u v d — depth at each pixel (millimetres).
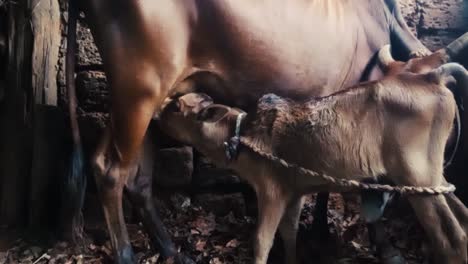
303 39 2430
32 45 3023
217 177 3260
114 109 2342
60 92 3166
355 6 2656
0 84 3059
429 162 2111
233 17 2281
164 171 3244
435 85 2119
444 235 2125
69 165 2693
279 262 2678
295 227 2381
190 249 2814
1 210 3086
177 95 2410
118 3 2242
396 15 2791
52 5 3084
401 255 2693
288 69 2434
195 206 3250
